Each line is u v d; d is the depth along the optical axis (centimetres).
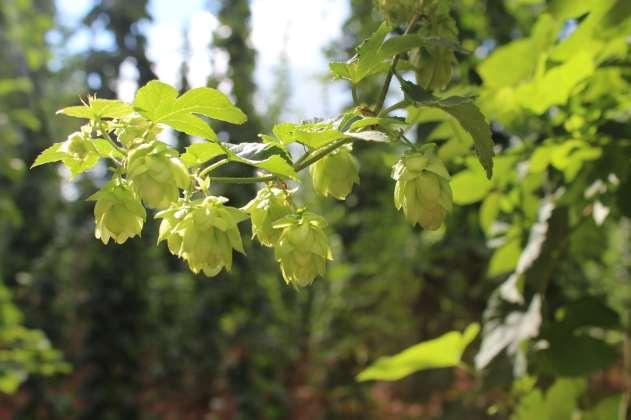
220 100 183
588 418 333
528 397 332
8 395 861
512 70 293
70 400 891
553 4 267
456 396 743
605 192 294
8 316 619
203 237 183
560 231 299
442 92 276
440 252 671
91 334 931
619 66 280
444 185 179
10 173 813
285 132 192
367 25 664
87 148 187
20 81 845
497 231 348
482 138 186
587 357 297
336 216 870
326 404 886
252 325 921
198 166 197
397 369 331
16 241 1039
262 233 195
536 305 303
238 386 900
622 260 723
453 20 216
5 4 1032
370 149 837
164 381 975
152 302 987
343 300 835
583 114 290
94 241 953
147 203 174
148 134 187
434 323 747
